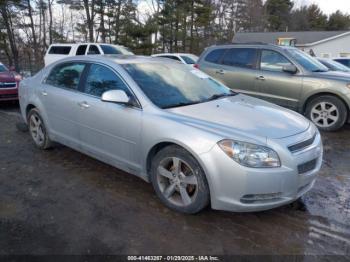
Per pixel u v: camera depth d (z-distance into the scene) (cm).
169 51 3422
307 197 348
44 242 265
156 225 290
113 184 371
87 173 401
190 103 341
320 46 3453
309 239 274
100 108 358
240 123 295
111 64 367
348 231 286
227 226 290
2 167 419
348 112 596
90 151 389
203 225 291
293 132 293
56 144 487
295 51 673
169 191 313
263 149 265
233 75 711
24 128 594
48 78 452
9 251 254
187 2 3272
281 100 652
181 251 256
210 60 762
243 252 256
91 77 386
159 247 261
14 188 361
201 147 276
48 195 345
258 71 676
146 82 348
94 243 265
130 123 328
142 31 2747
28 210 313
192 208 296
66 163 433
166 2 3181
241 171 263
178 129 291
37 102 455
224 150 269
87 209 316
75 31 3291
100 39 3167
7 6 2681
